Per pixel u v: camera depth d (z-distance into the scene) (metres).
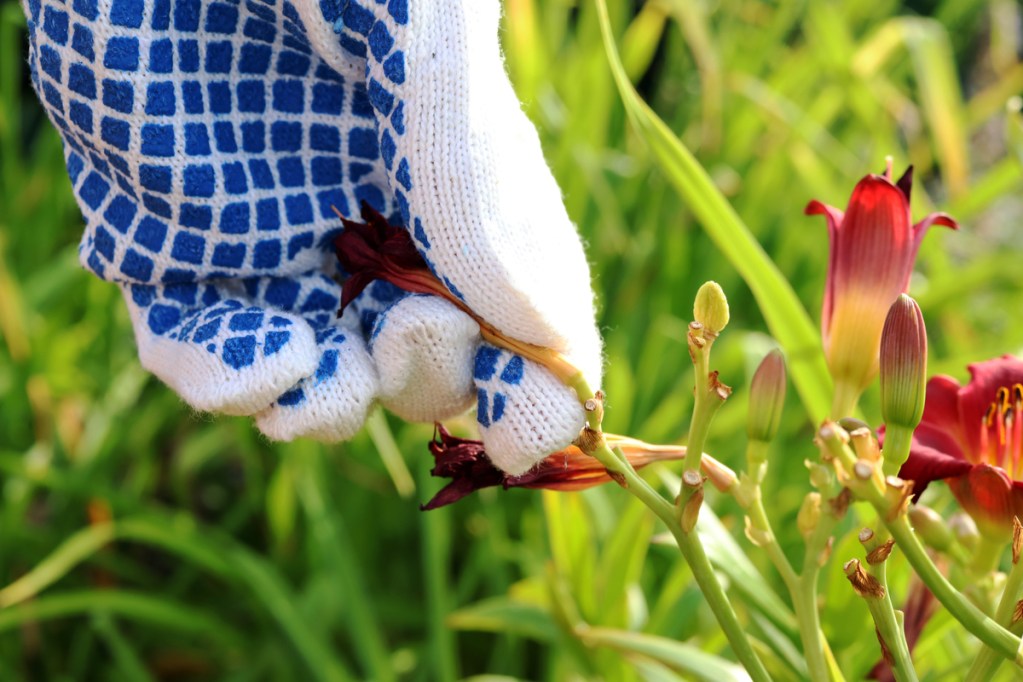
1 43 1.21
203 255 0.52
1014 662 0.51
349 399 0.51
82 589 1.10
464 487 0.52
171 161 0.51
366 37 0.50
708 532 0.63
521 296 0.49
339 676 0.90
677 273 1.16
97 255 0.54
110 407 1.09
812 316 1.22
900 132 1.56
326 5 0.50
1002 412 0.54
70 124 0.52
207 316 0.52
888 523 0.50
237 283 0.54
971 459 0.55
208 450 1.12
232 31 0.51
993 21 1.54
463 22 0.50
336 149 0.53
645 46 1.26
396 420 1.02
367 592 1.04
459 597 1.00
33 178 1.22
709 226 0.67
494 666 0.99
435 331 0.50
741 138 1.27
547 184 0.52
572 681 0.86
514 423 0.50
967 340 1.09
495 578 0.97
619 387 0.95
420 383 0.51
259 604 1.02
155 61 0.50
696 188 0.66
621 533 0.71
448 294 0.51
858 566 0.51
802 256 1.25
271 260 0.53
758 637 0.63
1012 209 1.46
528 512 0.98
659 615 0.72
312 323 0.54
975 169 1.53
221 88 0.52
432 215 0.50
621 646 0.64
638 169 1.23
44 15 0.51
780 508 1.01
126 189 0.52
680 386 1.02
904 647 0.52
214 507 1.22
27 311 1.08
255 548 1.17
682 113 1.35
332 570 0.94
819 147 1.23
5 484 1.09
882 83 1.28
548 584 0.69
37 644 1.07
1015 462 0.55
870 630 0.61
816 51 1.23
